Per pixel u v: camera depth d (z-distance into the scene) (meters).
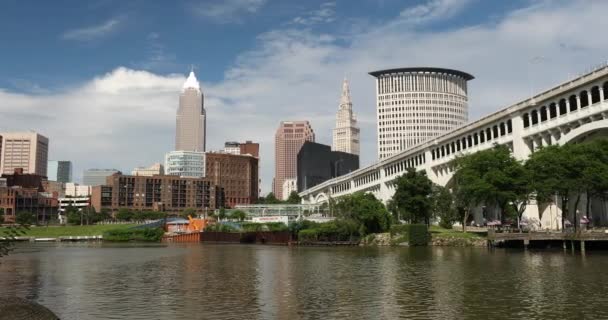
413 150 147.50
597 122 80.94
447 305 33.50
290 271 56.94
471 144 119.69
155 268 63.72
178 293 41.00
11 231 22.95
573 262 57.09
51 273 59.22
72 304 36.75
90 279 52.38
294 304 35.09
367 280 46.94
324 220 140.75
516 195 86.88
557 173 78.75
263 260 74.25
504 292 37.84
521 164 94.31
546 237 78.38
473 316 30.11
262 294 39.75
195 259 78.56
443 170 133.50
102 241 182.88
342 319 30.08
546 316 29.67
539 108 96.00
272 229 150.50
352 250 94.12
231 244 143.50
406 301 35.28
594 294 36.12
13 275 57.38
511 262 58.91
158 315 32.19
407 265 59.59
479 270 51.81
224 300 37.19
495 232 89.00
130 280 50.78
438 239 99.06
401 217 117.19
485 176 89.19
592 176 75.69
